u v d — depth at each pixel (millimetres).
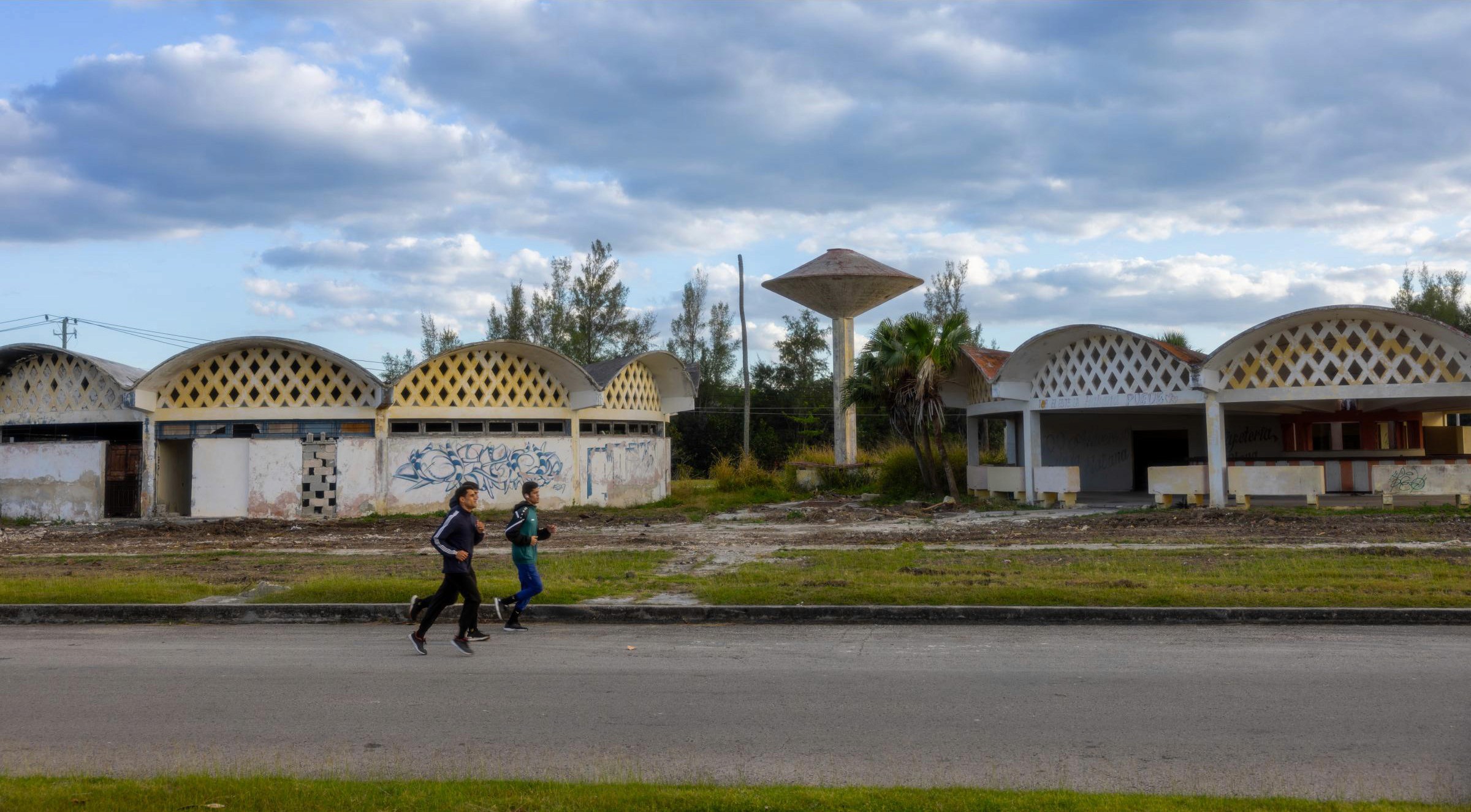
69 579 15086
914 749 7102
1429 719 7672
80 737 7570
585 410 28719
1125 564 15375
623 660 10188
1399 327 22672
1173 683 8898
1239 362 24234
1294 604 11992
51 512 26375
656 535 21656
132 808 5664
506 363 27672
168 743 7414
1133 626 11695
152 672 9797
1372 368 22891
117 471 26562
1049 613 12031
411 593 13242
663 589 13852
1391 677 9016
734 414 61312
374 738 7484
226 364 26547
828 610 12312
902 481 32688
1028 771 6586
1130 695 8508
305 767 6789
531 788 6012
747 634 11539
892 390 30328
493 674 9602
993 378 28219
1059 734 7418
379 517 25875
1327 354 23281
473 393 27250
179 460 28172
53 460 26406
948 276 62094
